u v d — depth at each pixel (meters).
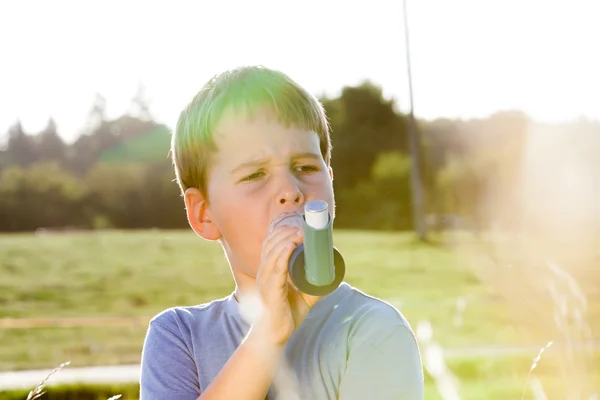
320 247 1.44
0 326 15.35
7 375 10.33
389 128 48.62
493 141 45.16
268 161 1.72
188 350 1.82
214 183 1.79
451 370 7.71
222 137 1.77
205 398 1.57
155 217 48.16
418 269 24.16
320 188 1.75
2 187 48.88
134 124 54.22
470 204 43.78
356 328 1.68
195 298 20.64
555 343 2.49
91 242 31.56
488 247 23.39
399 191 45.97
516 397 6.86
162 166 48.94
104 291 21.66
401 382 1.62
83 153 53.03
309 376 1.68
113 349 12.80
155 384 1.81
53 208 48.62
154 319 1.91
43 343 13.52
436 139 47.44
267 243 1.55
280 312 1.54
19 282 22.80
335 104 49.44
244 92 1.78
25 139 53.03
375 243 31.98
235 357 1.57
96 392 8.05
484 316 13.18
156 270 25.47
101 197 48.59
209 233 1.87
